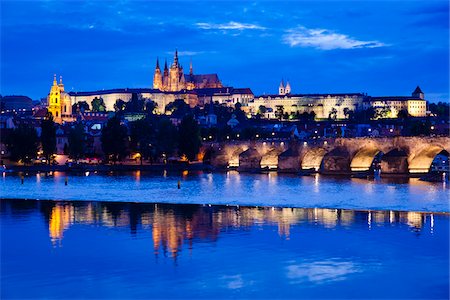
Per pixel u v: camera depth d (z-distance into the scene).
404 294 75.50
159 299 73.56
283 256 92.69
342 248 98.38
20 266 87.38
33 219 129.00
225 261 89.81
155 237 107.31
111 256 92.94
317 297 74.50
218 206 156.62
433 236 108.56
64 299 73.50
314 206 160.25
